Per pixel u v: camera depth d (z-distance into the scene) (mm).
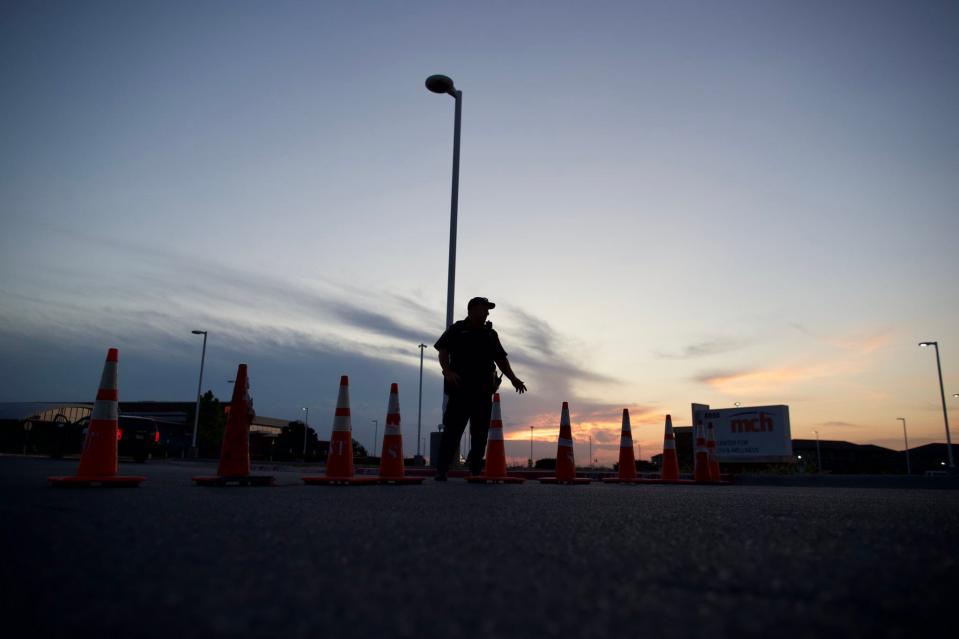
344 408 7316
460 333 8320
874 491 7473
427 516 3354
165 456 31344
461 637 1231
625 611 1428
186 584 1658
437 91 15461
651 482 11109
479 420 8297
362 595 1560
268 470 18641
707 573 1854
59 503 3789
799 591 1627
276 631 1260
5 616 1354
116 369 5875
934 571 1893
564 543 2424
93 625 1295
